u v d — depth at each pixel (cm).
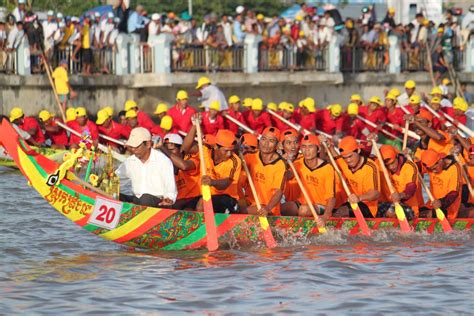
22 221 3575
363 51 8006
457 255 2980
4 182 4806
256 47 7294
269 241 3094
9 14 6175
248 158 3173
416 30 8225
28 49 6166
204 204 3014
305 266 2802
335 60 7750
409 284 2583
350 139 3228
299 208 3206
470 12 8594
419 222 3331
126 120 5228
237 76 7144
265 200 3145
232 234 3095
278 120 5438
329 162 3188
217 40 7125
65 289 2536
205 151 3130
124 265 2828
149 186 2969
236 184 3114
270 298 2444
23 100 6191
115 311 2334
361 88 8112
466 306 2367
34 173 2834
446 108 5519
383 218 3275
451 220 3378
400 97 6197
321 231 3166
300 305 2380
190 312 2327
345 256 2952
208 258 2933
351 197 3192
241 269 2767
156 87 7044
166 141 3116
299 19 7625
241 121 5362
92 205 2903
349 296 2459
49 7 8281
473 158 3528
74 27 6419
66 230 3397
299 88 7894
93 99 6562
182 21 7156
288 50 7500
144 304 2394
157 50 6762
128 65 6794
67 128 5019
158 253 3016
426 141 3869
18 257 2934
